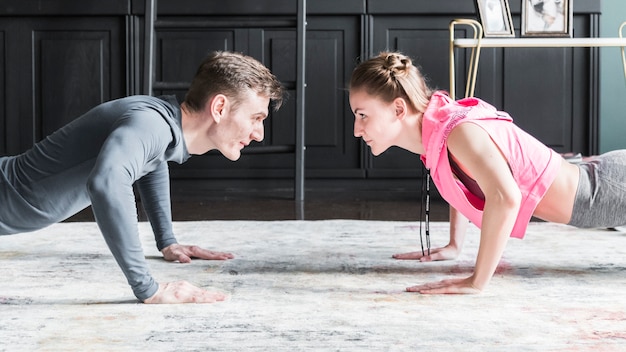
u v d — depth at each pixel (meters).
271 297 1.54
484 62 3.85
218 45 3.86
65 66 3.89
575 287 1.63
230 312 1.42
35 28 3.88
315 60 3.88
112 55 3.88
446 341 1.24
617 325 1.33
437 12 3.80
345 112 3.89
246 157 3.91
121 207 1.39
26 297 1.54
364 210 3.13
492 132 1.62
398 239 2.26
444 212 3.08
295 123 3.60
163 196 1.94
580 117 3.87
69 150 1.55
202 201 3.46
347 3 3.82
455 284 1.58
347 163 3.92
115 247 1.42
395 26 3.85
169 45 3.86
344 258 1.96
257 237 2.29
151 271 1.80
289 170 3.90
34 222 1.59
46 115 3.91
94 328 1.32
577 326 1.33
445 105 1.69
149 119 1.48
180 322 1.35
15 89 3.90
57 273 1.77
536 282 1.67
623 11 4.19
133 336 1.27
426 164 1.71
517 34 3.80
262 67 1.63
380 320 1.36
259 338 1.26
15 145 3.92
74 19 3.88
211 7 3.84
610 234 2.32
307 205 3.31
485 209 1.56
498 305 1.47
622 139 4.22
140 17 3.85
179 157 1.58
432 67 3.86
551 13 3.33
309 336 1.27
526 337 1.26
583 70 3.85
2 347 1.22
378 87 1.66
